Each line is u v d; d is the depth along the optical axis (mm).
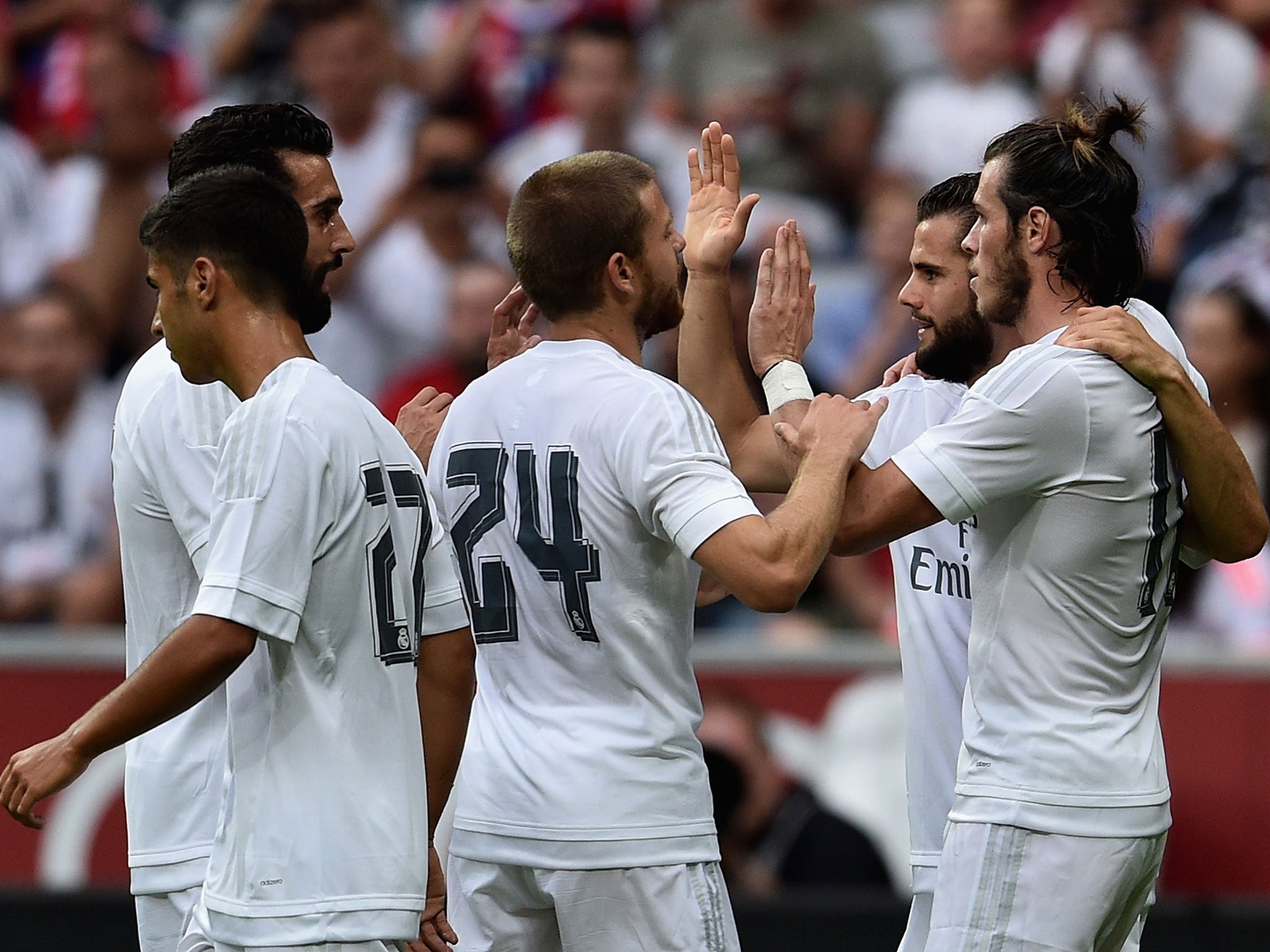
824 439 10219
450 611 10445
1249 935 18484
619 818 10281
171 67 30766
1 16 30828
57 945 19422
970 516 10227
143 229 9883
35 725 20625
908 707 11656
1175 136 28250
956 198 11477
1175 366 9992
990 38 29047
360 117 28750
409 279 26891
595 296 10719
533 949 10859
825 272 27516
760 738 19875
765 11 29641
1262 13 29172
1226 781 19469
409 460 10117
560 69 30438
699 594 13188
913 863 11555
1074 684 10016
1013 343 11445
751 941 18984
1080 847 9867
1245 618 21438
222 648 9109
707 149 12438
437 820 10531
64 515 25531
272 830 9375
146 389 10766
